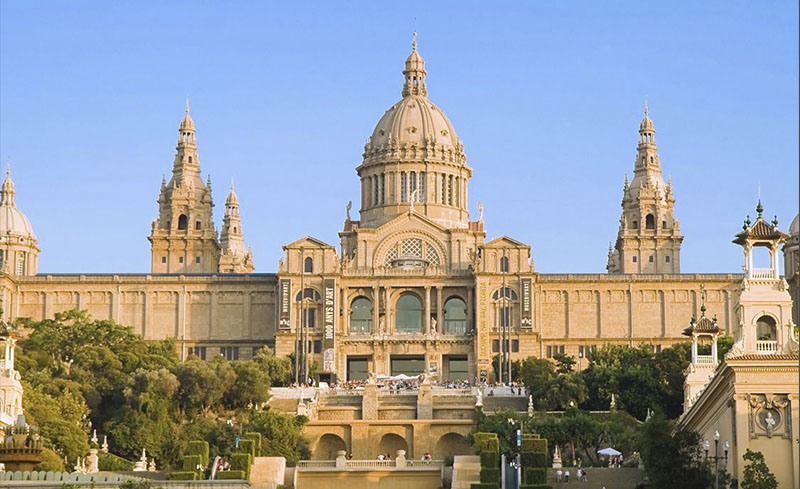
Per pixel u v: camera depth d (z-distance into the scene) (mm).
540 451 164375
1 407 179000
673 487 139625
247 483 152000
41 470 169000
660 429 143125
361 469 174250
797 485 130875
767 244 137875
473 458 175250
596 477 163000
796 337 141250
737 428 132000
